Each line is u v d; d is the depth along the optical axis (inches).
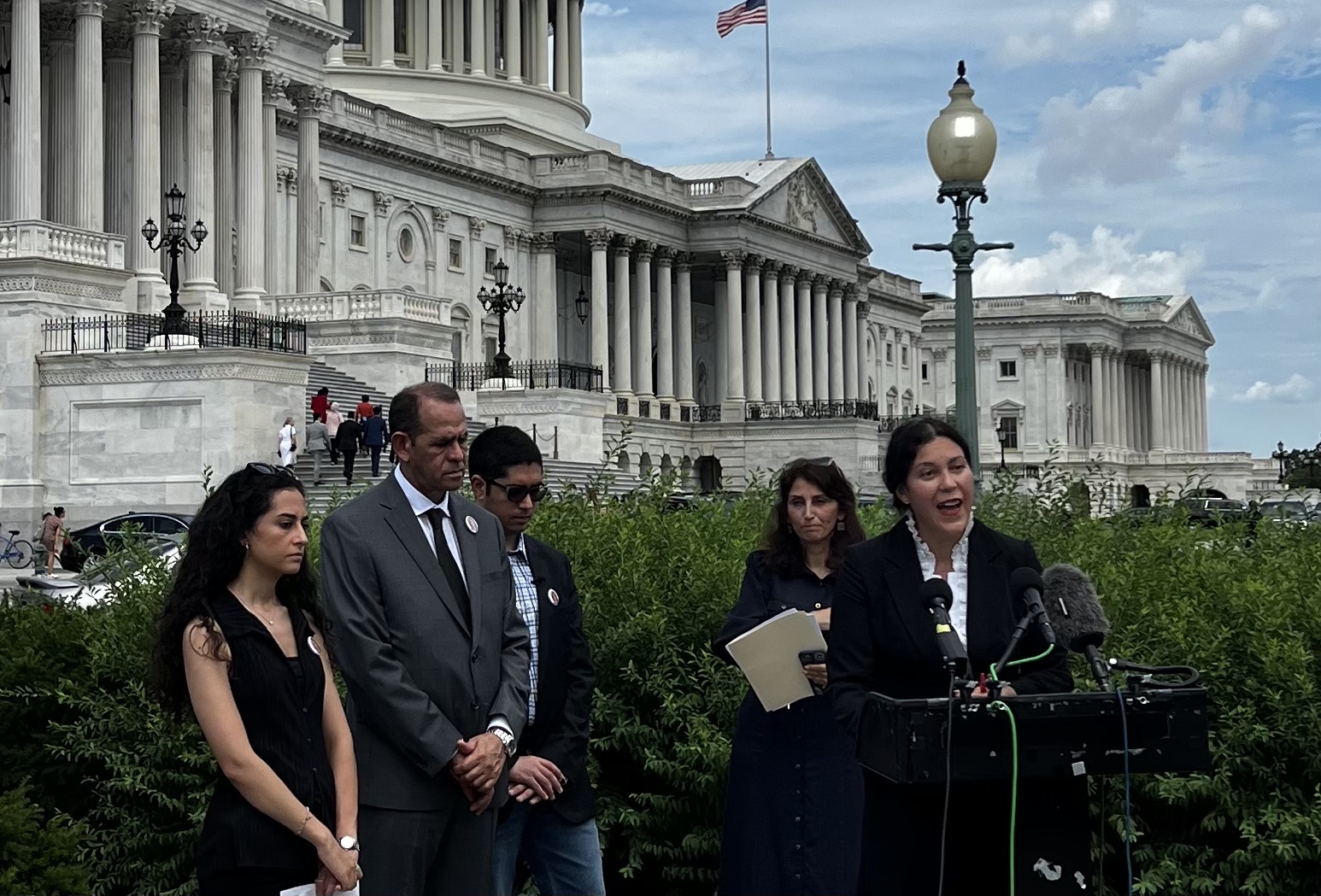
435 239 3762.3
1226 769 491.8
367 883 389.7
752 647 426.9
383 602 399.9
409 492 412.5
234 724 359.9
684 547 595.8
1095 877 514.6
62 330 2128.4
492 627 412.5
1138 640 526.9
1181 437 7691.9
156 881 558.3
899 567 365.7
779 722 443.2
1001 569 364.5
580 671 459.8
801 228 4753.9
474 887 402.3
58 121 2613.2
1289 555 596.1
